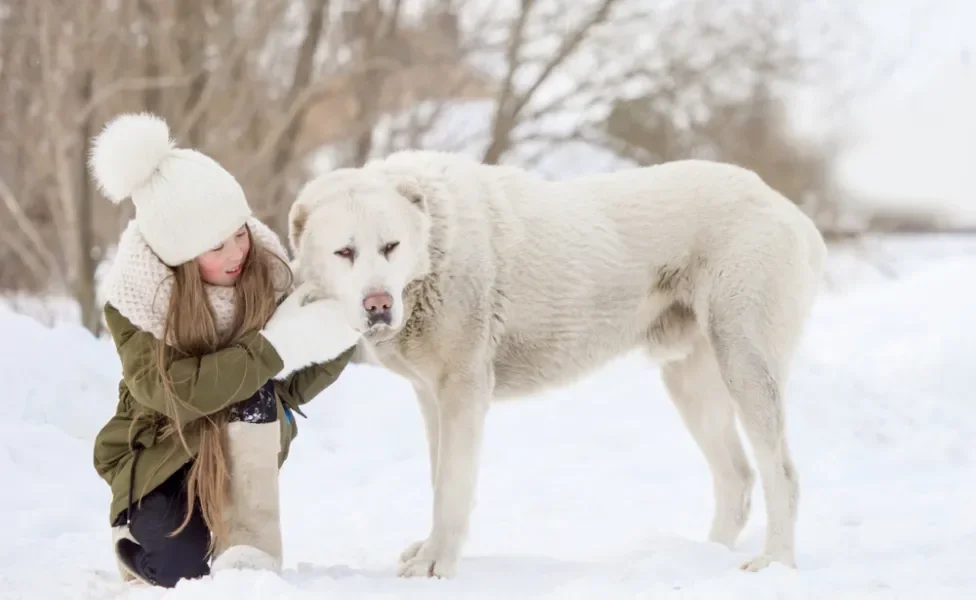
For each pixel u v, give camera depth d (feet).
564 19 46.42
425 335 13.78
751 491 15.89
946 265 43.88
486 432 24.57
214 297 11.51
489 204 14.57
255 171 39.63
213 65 41.34
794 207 15.51
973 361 28.50
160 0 40.04
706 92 48.67
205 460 11.30
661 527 16.84
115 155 11.08
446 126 47.03
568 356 15.14
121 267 11.30
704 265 14.97
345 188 13.11
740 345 14.51
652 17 47.47
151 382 11.15
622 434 24.30
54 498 17.15
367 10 44.50
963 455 22.20
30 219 44.04
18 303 39.32
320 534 16.15
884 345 32.07
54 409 20.33
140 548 11.70
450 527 13.15
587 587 11.07
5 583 12.04
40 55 39.24
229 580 10.37
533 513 17.98
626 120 47.78
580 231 14.92
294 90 43.57
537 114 47.52
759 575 11.63
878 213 56.65
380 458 21.97
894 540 14.84
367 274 12.41
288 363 11.41
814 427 25.05
